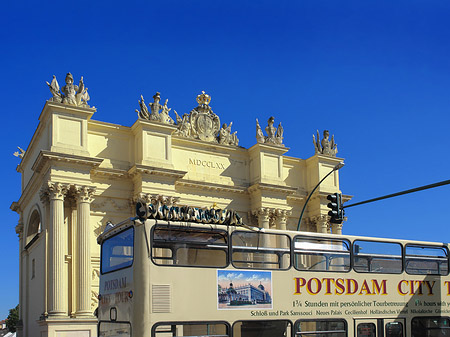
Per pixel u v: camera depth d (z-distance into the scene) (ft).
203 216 64.54
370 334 73.87
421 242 82.53
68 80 179.22
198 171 208.23
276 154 219.00
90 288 171.01
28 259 211.82
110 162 189.06
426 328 79.36
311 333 68.85
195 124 212.84
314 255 71.87
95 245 181.57
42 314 168.35
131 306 59.72
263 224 210.38
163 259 61.05
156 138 191.62
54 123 173.88
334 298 71.77
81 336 163.43
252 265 66.49
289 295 68.28
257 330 64.80
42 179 180.55
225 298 63.41
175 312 59.88
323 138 232.32
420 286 80.43
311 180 229.45
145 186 185.06
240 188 212.02
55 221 167.84
